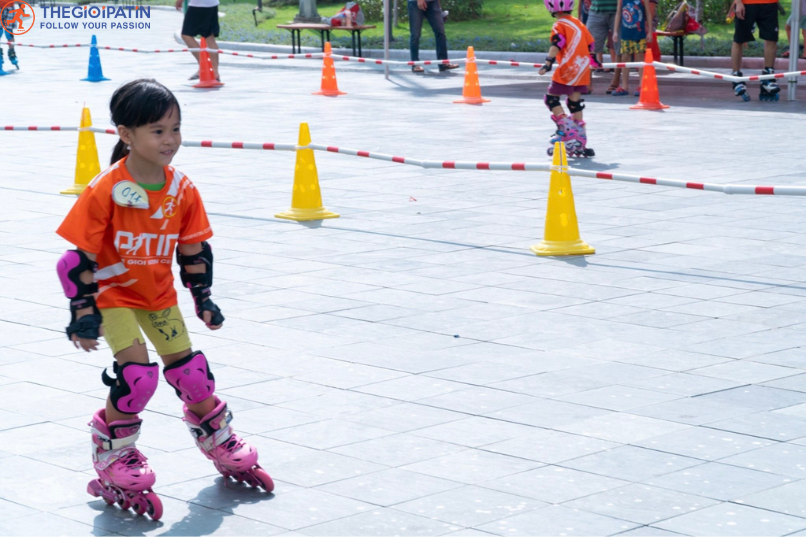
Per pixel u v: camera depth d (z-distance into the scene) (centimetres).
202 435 404
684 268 736
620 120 1471
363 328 616
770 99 1647
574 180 1074
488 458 432
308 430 465
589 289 690
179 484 415
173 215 381
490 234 846
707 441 446
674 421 468
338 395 509
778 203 948
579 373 534
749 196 982
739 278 709
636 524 371
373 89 1936
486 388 515
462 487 405
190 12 2027
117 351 382
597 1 1798
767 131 1336
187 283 402
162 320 392
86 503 400
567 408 486
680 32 2034
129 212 371
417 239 834
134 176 374
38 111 1633
